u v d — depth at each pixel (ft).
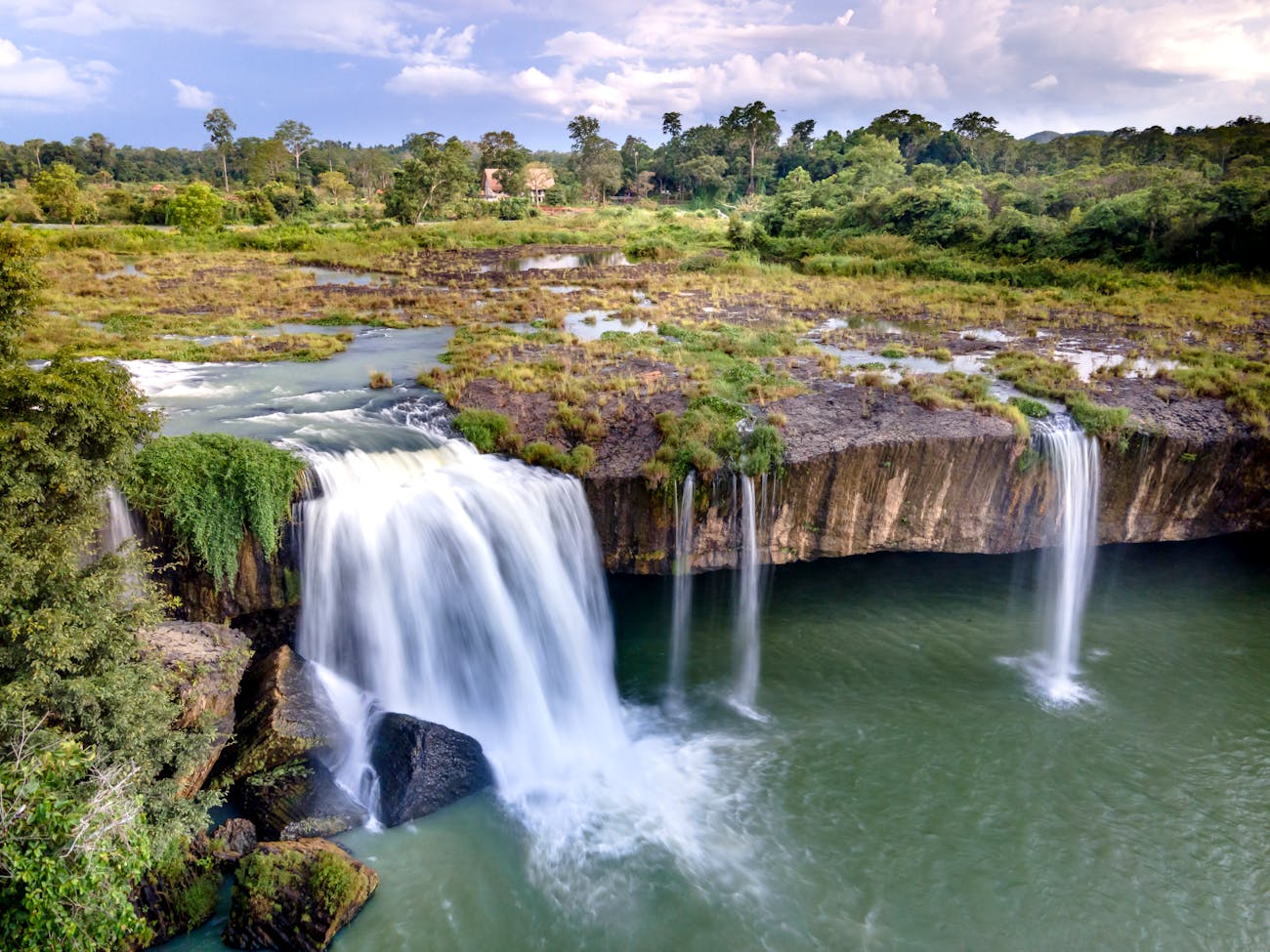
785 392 104.12
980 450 89.15
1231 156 319.27
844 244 269.85
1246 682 82.12
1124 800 67.46
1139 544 100.27
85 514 49.60
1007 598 95.91
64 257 234.99
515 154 552.82
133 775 47.32
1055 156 450.71
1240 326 154.71
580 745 73.31
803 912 56.13
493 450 89.92
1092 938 55.06
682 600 89.86
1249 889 59.16
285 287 196.24
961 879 59.47
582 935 53.31
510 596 77.97
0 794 40.50
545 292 194.80
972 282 220.64
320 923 49.44
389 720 64.28
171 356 119.85
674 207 570.46
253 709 61.98
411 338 140.56
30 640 44.57
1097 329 155.84
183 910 49.49
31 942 40.42
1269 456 96.17
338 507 72.43
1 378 47.21
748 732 75.20
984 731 75.25
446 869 56.95
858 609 93.56
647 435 92.07
